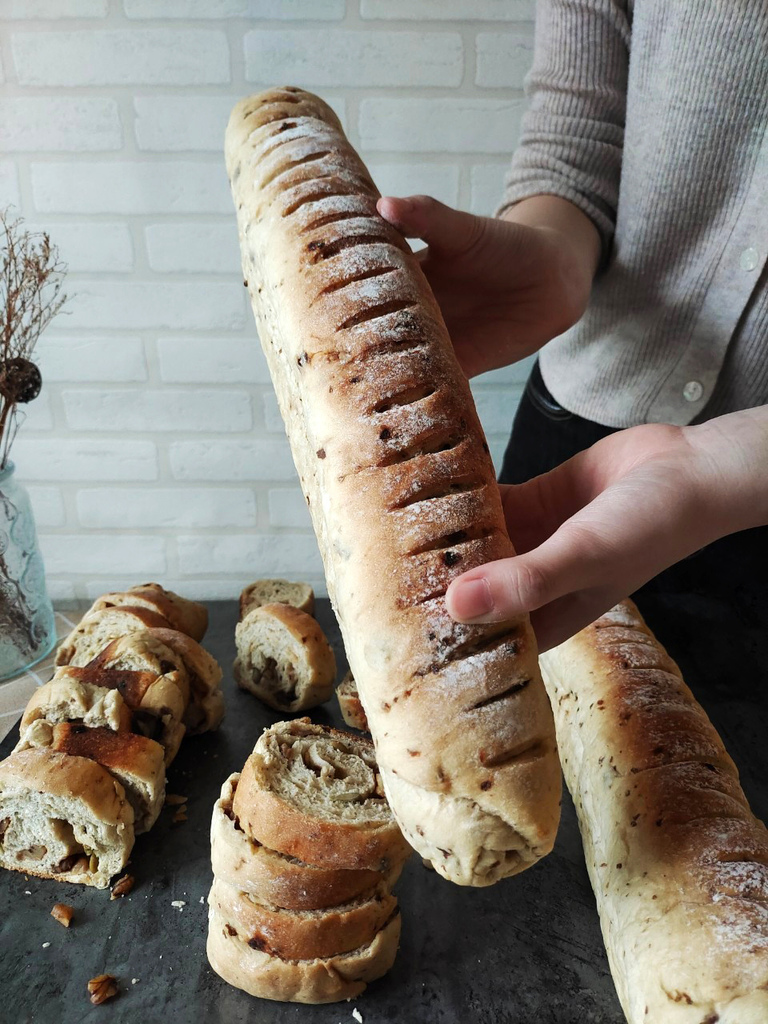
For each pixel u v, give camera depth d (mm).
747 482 425
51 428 904
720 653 707
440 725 357
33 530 781
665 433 476
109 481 934
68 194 811
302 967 469
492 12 758
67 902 536
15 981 487
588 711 566
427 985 486
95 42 757
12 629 767
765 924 413
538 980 488
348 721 677
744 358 624
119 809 551
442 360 442
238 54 768
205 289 850
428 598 378
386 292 459
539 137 673
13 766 543
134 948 507
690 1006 398
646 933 432
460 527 389
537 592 361
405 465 407
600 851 507
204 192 813
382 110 796
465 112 796
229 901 485
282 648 687
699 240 612
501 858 368
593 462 501
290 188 512
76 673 638
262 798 498
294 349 462
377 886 497
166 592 772
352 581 395
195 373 886
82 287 845
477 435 429
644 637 617
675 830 464
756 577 758
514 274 594
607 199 670
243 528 967
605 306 677
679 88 563
